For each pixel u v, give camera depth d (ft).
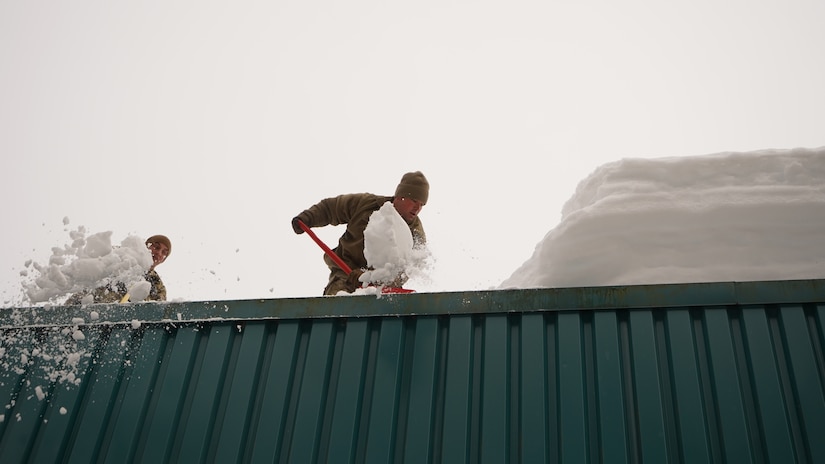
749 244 11.57
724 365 10.18
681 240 11.73
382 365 11.19
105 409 11.80
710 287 10.78
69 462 11.39
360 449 10.68
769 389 9.93
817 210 11.56
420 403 10.77
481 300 11.44
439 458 10.37
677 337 10.52
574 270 11.93
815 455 9.40
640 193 12.14
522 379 10.66
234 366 11.86
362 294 12.00
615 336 10.70
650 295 10.89
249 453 11.00
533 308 11.18
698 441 9.71
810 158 12.05
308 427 10.91
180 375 11.89
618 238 11.83
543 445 10.07
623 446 9.85
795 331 10.27
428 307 11.59
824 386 9.85
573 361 10.61
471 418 10.59
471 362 11.01
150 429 11.43
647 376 10.30
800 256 11.41
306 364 11.50
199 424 11.32
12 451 11.72
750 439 9.71
